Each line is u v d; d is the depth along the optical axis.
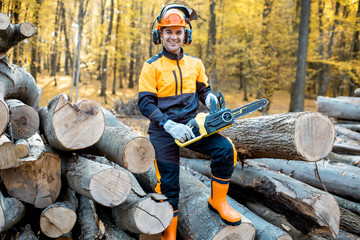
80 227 1.98
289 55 16.00
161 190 1.95
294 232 2.27
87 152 2.26
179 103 1.94
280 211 2.30
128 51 19.67
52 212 1.72
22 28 2.13
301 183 2.27
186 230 1.97
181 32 1.92
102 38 16.97
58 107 1.62
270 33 12.36
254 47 13.27
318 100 5.67
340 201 2.69
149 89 1.91
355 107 5.25
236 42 15.60
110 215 2.22
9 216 1.62
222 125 1.74
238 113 1.77
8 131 1.82
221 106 1.82
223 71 18.98
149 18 20.70
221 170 1.83
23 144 1.79
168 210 1.83
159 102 1.96
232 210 1.86
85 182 1.69
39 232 1.95
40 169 1.76
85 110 1.70
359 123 5.41
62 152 2.07
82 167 1.84
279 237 1.91
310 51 12.83
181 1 10.98
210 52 15.23
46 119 1.97
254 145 2.23
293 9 15.46
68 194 2.00
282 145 1.97
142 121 9.50
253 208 2.60
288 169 3.00
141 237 1.91
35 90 2.97
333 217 2.04
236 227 1.85
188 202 2.12
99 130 1.74
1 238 1.76
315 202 1.99
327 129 1.98
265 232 2.00
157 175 1.99
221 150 1.78
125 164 1.74
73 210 1.81
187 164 3.40
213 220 1.89
